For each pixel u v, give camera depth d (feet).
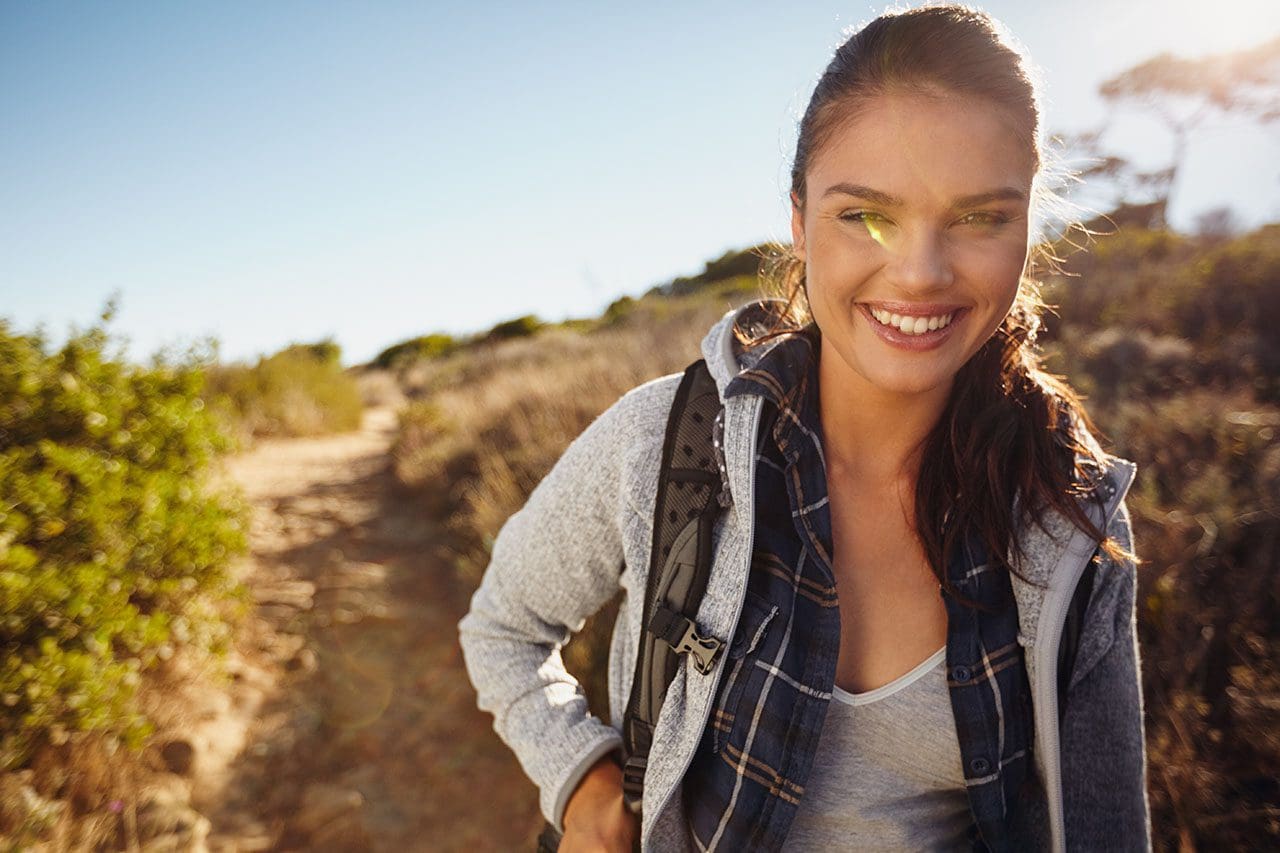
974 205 2.67
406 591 14.99
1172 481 10.86
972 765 3.14
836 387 3.35
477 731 10.79
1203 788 6.42
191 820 8.43
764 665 3.09
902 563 3.33
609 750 3.75
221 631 11.62
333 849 8.71
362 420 42.27
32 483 9.97
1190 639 7.72
